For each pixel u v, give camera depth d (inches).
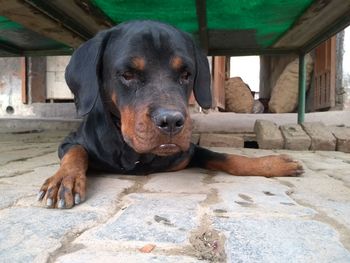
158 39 17.6
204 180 19.1
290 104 84.9
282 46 46.9
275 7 32.4
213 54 48.5
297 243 10.6
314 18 34.9
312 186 18.1
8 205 14.3
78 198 14.4
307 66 80.9
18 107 82.6
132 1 32.2
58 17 34.3
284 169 20.4
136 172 20.3
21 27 39.5
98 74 19.1
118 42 18.2
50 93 83.8
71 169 16.0
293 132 37.7
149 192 16.5
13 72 82.0
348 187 18.0
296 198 15.7
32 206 14.3
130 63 17.0
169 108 15.5
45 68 82.9
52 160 26.6
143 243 10.7
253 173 20.5
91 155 19.8
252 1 31.3
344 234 11.5
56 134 51.5
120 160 19.6
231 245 10.4
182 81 18.2
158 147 15.7
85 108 18.3
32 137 47.7
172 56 17.6
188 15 35.7
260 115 69.0
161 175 20.3
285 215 13.1
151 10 34.4
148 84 16.9
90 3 32.5
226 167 20.9
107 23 37.9
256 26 38.1
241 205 14.3
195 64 20.1
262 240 10.8
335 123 56.0
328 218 12.9
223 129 51.3
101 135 19.3
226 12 34.0
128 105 17.1
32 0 30.4
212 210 13.6
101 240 10.9
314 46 43.4
